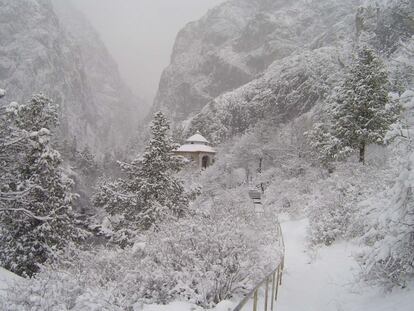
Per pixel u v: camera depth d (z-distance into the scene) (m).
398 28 46.91
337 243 14.12
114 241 19.97
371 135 23.38
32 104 18.70
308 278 10.94
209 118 104.38
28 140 16.67
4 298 6.57
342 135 25.69
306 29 199.38
